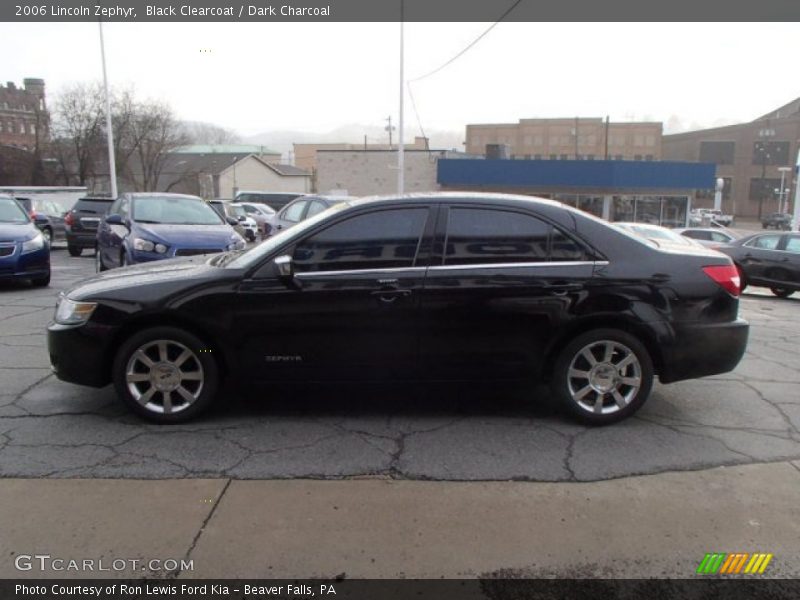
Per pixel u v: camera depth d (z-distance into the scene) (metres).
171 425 4.38
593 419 4.42
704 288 4.36
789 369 6.18
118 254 10.00
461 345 4.32
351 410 4.73
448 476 3.66
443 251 4.31
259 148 91.12
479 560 2.88
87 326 4.28
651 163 35.22
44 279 10.57
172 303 4.23
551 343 4.34
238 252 4.83
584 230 4.39
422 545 2.98
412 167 39.59
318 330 4.28
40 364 5.81
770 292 16.16
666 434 4.33
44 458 3.81
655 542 3.03
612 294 4.28
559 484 3.58
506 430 4.37
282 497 3.39
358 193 40.44
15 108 72.38
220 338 4.28
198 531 3.06
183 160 70.81
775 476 3.72
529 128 91.50
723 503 3.40
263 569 2.80
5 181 49.88
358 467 3.76
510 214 4.38
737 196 84.44
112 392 5.05
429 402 4.93
